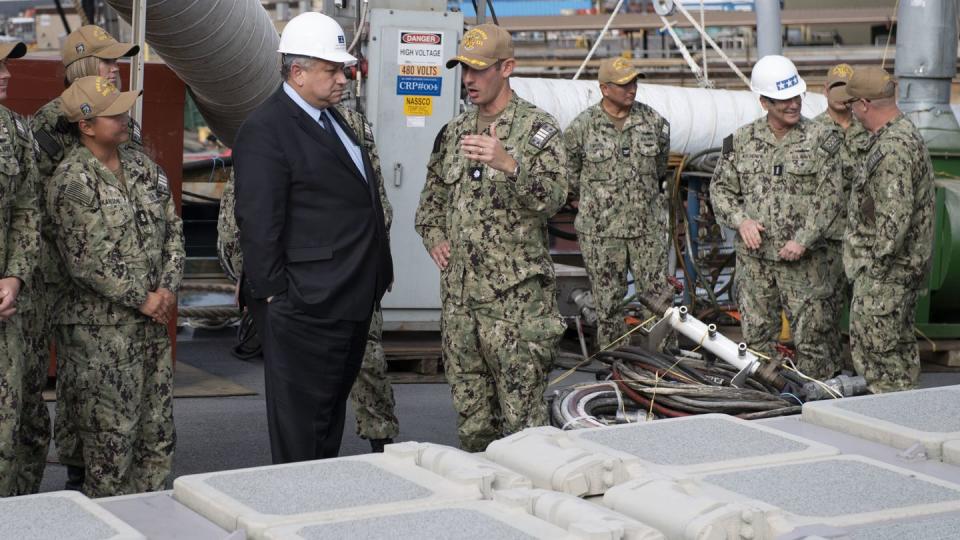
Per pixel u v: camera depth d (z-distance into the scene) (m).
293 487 1.72
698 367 4.59
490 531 1.50
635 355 4.52
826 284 6.07
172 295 4.19
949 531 1.53
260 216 3.69
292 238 3.77
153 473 4.26
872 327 5.61
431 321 7.17
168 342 4.25
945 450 1.96
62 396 4.33
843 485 1.75
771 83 6.00
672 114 8.44
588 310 7.85
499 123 4.05
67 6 15.38
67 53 4.52
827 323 6.09
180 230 4.32
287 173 3.74
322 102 3.86
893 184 5.38
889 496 1.69
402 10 6.89
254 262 3.70
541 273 4.09
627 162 6.94
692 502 1.57
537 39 14.53
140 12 5.07
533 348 4.08
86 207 3.95
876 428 2.09
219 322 8.84
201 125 11.25
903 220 5.38
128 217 4.04
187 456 5.30
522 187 3.88
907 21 8.03
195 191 9.20
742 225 6.04
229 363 7.59
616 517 1.52
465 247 4.12
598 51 14.04
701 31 9.16
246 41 6.04
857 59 13.54
